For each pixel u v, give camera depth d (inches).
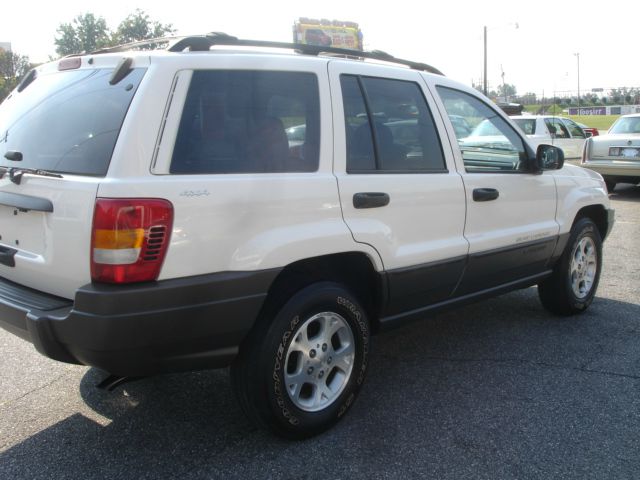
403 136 141.9
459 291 157.2
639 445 120.0
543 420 130.6
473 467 112.9
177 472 112.5
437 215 145.3
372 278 135.1
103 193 97.8
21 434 126.6
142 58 108.9
